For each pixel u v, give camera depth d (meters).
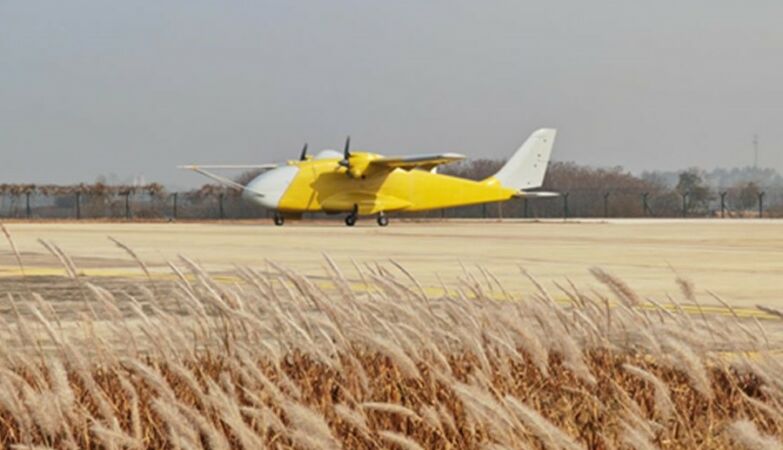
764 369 7.96
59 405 6.65
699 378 7.45
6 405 6.62
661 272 33.75
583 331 10.29
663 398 7.00
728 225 94.62
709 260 40.09
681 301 24.12
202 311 10.62
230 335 10.64
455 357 10.32
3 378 6.91
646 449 6.25
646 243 55.44
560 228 83.75
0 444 7.43
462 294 10.81
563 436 5.48
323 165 86.50
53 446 6.61
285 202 85.19
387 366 9.96
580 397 8.47
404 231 74.31
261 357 10.32
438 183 93.25
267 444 6.86
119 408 8.77
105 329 15.13
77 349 8.82
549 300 10.62
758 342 9.30
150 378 6.61
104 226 86.50
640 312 9.91
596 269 9.05
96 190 121.81
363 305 9.95
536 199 142.62
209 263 37.41
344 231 73.75
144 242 54.25
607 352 10.14
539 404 8.25
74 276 10.23
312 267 35.31
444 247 50.16
